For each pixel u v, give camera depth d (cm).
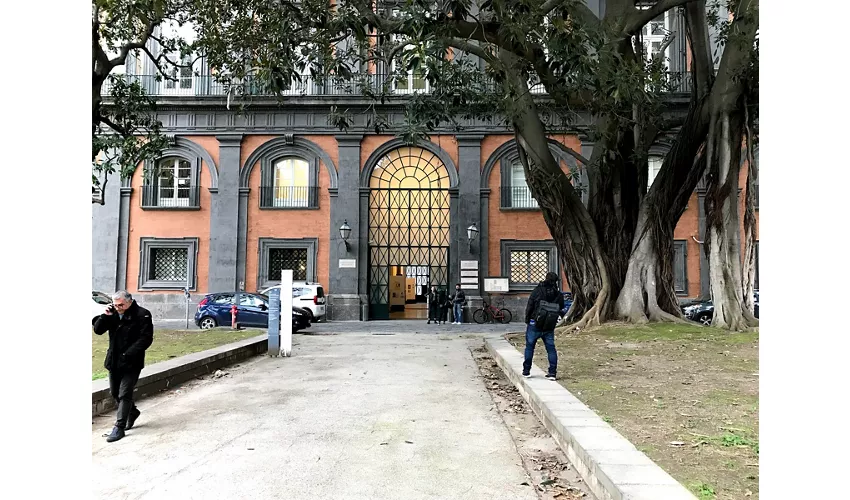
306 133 2495
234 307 1861
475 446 563
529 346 822
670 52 2422
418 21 998
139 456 532
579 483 458
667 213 1527
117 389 609
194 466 501
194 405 752
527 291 2433
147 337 620
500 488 450
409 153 2531
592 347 1148
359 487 451
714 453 460
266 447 558
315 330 2000
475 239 2444
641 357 1009
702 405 636
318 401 771
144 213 2480
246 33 1402
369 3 1186
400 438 590
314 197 2481
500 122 2459
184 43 1545
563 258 1576
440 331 1958
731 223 1405
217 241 2453
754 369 877
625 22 1375
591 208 1599
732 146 1404
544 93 2220
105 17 1391
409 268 2508
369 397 797
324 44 1286
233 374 1012
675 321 1440
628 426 545
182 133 2484
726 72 1389
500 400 782
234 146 2489
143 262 2459
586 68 1008
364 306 2438
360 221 2478
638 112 1499
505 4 1077
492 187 2492
